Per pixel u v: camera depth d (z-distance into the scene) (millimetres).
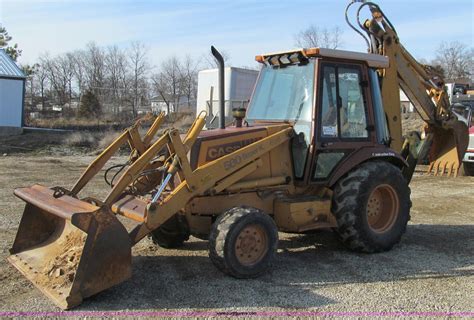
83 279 4242
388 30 6852
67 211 4398
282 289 4844
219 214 5414
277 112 6242
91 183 11195
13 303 4402
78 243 4930
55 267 4676
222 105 5832
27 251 5230
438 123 7488
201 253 5980
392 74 6883
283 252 6164
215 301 4508
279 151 5855
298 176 5930
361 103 6266
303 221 5734
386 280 5172
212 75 20562
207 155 5328
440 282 5145
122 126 27375
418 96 7281
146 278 5078
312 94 5859
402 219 6297
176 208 4906
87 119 32469
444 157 7750
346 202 5836
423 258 5980
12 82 26250
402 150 7375
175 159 4930
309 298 4633
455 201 9945
